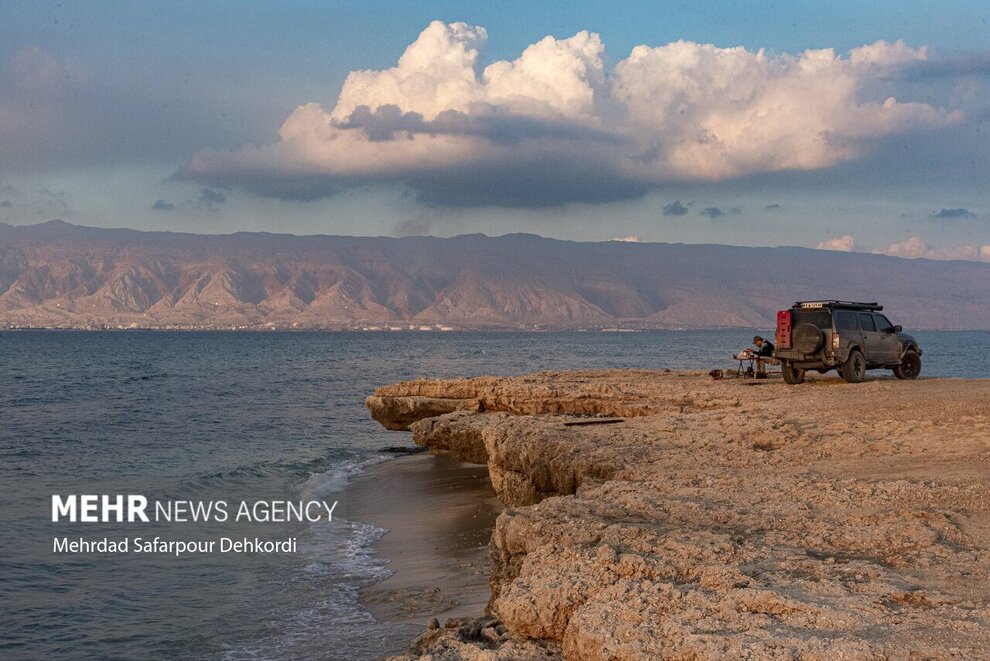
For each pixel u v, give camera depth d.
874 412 17.52
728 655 5.67
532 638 7.30
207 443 35.59
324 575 15.10
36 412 49.03
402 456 30.62
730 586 7.14
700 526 9.32
